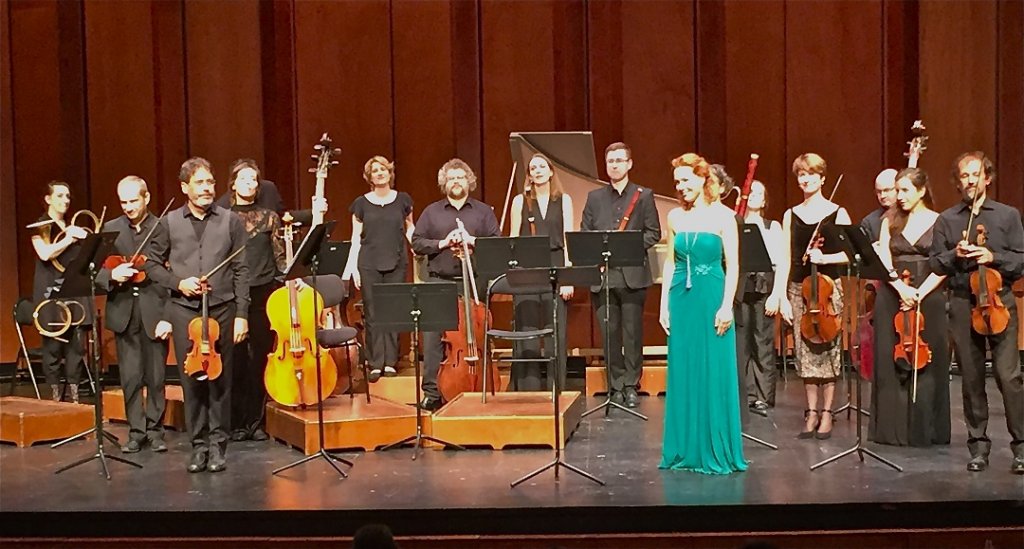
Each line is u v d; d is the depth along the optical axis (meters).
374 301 5.13
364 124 8.83
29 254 8.77
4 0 8.66
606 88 8.66
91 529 4.54
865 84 8.65
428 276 6.86
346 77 8.81
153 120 8.75
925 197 5.38
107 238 5.13
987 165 4.82
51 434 6.01
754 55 8.66
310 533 4.49
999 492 4.52
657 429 5.97
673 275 5.06
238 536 4.51
